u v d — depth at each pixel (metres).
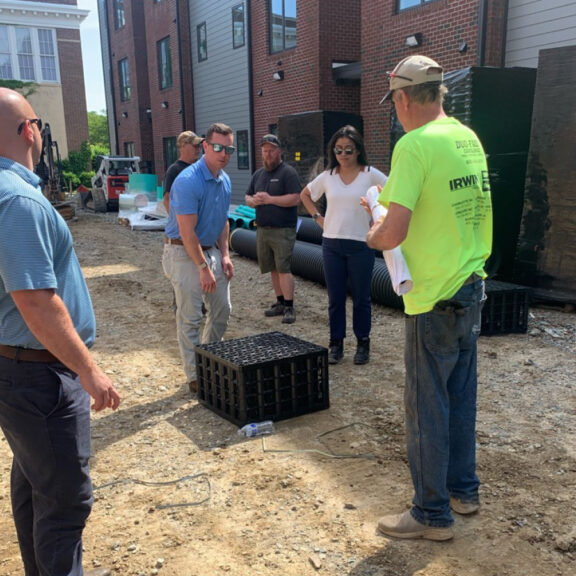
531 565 2.51
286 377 4.04
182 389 4.68
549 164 6.52
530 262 6.88
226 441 3.76
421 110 2.51
